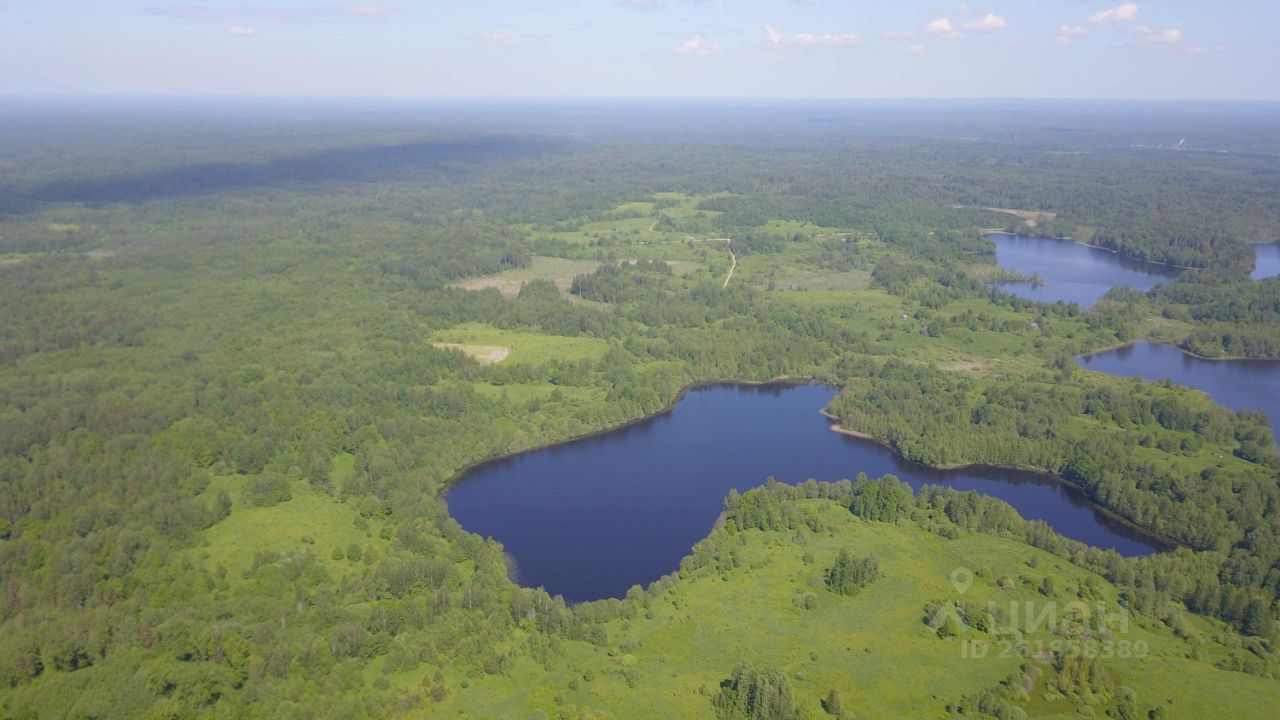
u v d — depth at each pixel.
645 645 156.12
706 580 178.38
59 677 135.38
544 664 149.25
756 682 135.25
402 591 167.12
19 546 168.75
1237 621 158.75
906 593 170.62
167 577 167.50
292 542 186.25
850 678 144.88
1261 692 140.00
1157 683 142.38
